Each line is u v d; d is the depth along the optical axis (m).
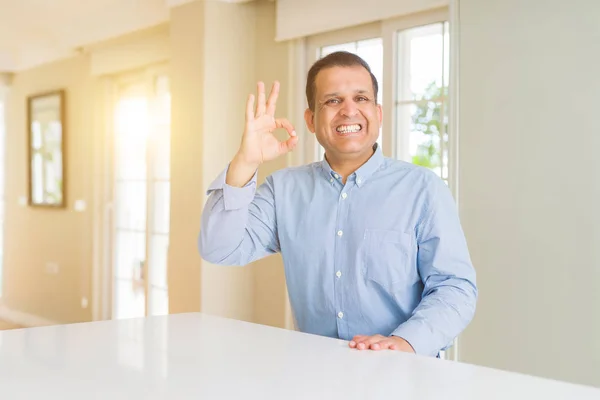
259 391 0.88
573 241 2.58
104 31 4.93
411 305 1.54
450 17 2.96
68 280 5.67
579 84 2.57
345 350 1.15
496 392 0.87
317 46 3.73
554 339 2.63
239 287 4.06
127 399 0.84
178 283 4.09
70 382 0.93
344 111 1.51
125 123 5.20
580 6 2.56
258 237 1.65
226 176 1.47
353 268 1.53
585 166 2.55
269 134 1.47
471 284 1.47
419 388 0.89
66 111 5.70
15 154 6.36
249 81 4.09
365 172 1.56
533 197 2.70
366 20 3.35
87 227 5.45
